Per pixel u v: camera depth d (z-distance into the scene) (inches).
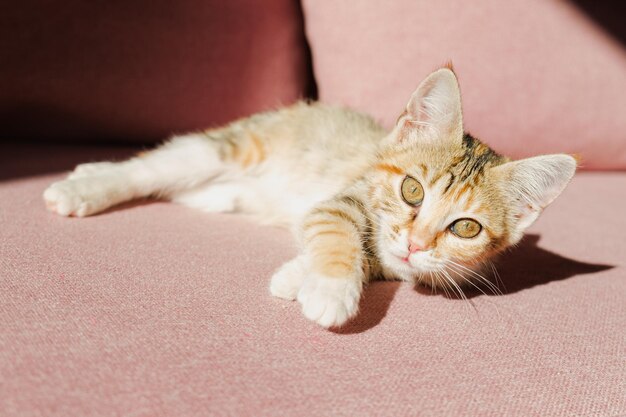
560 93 26.8
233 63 25.5
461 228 18.4
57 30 23.6
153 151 21.9
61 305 15.0
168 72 24.9
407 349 15.2
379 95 26.0
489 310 17.2
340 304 15.7
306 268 16.8
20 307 14.7
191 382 13.5
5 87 23.5
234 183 22.1
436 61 26.0
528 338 16.2
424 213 18.3
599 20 27.2
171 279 16.5
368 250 18.5
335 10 26.0
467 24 26.0
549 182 18.8
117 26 24.1
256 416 13.1
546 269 20.0
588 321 17.2
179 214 20.7
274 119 23.0
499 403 14.1
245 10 25.4
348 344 15.1
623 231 23.0
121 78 24.5
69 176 20.5
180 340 14.4
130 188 20.5
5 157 22.7
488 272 19.3
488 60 26.2
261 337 14.9
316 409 13.4
